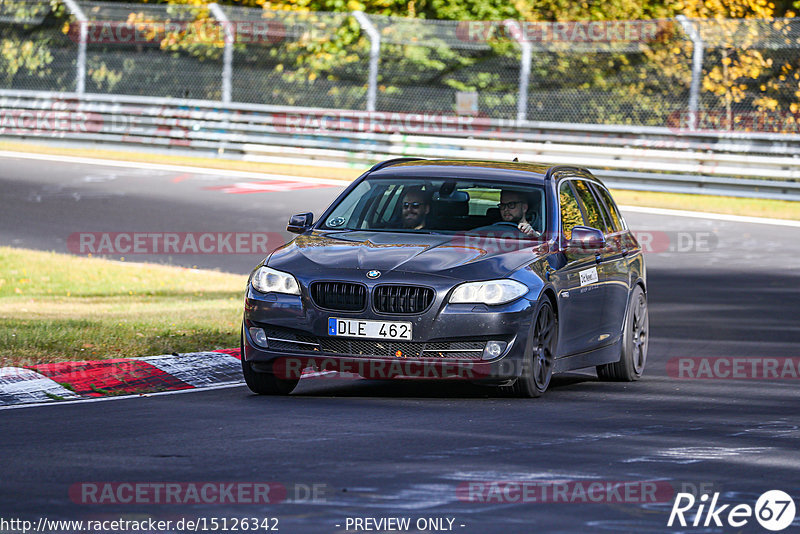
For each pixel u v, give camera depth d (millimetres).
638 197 91188
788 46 103438
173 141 106188
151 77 120750
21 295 54094
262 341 30984
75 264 62406
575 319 33781
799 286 59594
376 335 30078
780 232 77500
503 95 114125
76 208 79375
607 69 111750
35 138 110125
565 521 19000
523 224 33688
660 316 50719
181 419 27797
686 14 116438
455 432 26391
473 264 30922
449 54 115125
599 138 96500
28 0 121750
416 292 30156
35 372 33188
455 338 30109
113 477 21531
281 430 26344
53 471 22000
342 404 30250
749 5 116125
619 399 32375
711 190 92500
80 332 40094
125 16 117438
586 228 33594
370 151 101125
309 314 30453
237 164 101875
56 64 121688
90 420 27672
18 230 72062
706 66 108188
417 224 33750
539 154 97000
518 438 25828
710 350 42844
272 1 115688
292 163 102875
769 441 26250
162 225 74688
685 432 27141
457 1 118062
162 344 38406
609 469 22828
